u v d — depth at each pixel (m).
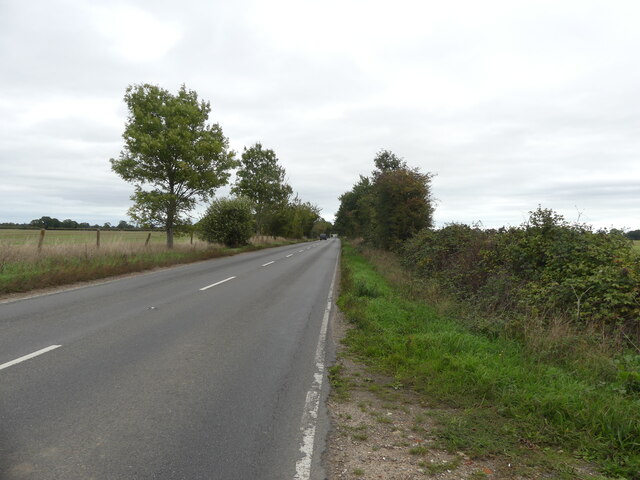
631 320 6.78
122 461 3.07
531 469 3.23
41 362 5.20
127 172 22.80
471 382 4.98
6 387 4.38
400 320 8.41
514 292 8.84
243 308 9.42
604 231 9.31
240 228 36.25
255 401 4.32
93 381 4.64
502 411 4.22
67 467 2.96
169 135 22.53
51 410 3.87
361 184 43.81
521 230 10.45
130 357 5.56
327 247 49.69
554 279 8.55
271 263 22.48
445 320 8.47
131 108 23.33
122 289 11.61
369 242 33.78
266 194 46.47
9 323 7.21
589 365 5.60
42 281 11.49
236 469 3.05
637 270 7.43
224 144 26.27
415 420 4.07
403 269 17.19
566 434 3.73
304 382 4.95
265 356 5.91
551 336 6.39
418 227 23.56
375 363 5.84
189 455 3.21
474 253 11.88
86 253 16.94
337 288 13.52
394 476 3.08
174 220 24.75
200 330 7.21
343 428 3.83
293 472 3.04
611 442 3.60
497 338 7.10
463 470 3.20
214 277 15.16
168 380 4.79
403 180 23.72
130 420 3.75
